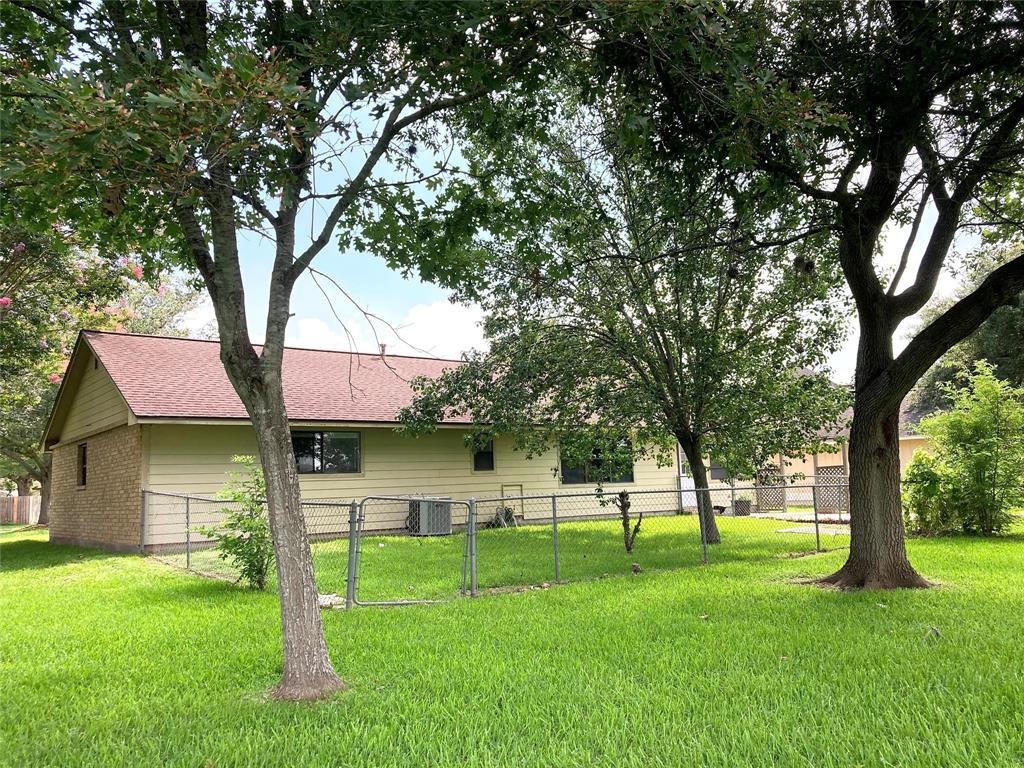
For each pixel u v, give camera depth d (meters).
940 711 3.44
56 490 18.28
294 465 4.27
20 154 2.79
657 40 4.42
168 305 29.34
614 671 4.37
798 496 25.16
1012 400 12.27
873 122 6.27
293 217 4.34
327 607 6.78
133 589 8.02
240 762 3.12
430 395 12.18
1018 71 6.18
